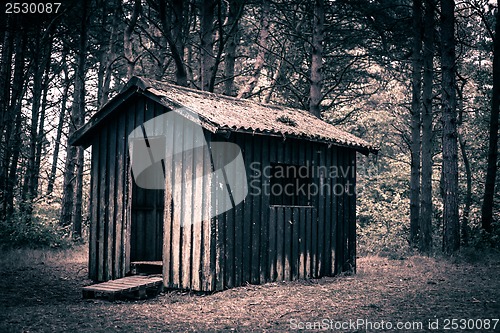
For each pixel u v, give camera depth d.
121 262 11.52
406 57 20.81
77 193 20.80
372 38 21.11
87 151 31.16
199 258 10.45
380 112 31.94
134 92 11.22
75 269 14.46
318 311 8.80
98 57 25.38
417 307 8.86
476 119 26.03
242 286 10.92
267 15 20.38
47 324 8.15
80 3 20.81
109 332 7.61
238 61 26.44
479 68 26.16
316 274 12.65
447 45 17.11
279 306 9.23
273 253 11.64
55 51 24.14
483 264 15.04
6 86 18.20
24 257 16.03
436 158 31.33
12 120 20.25
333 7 21.78
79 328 7.87
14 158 20.72
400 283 11.59
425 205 19.19
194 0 19.58
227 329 7.70
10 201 20.20
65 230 20.25
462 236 18.78
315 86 18.89
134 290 10.26
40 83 23.31
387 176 31.34
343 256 13.47
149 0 16.20
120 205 11.62
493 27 22.95
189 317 8.58
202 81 17.52
